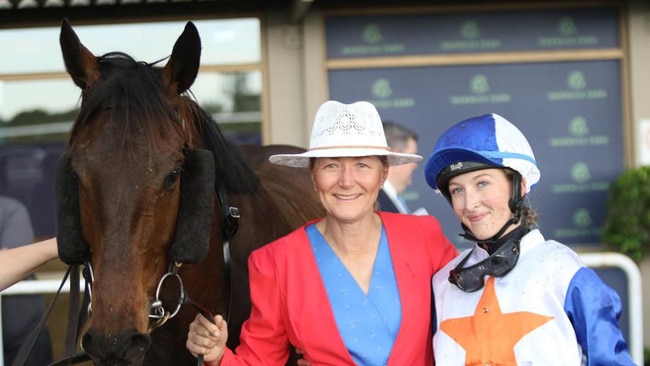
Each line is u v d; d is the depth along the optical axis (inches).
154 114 84.6
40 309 155.4
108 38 225.0
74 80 91.0
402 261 91.1
